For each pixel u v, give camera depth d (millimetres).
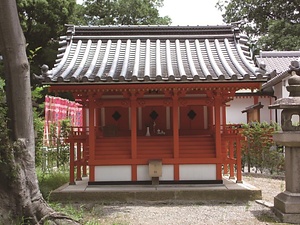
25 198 5762
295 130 7562
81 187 9906
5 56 5961
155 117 11391
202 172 10117
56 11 26000
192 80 8930
